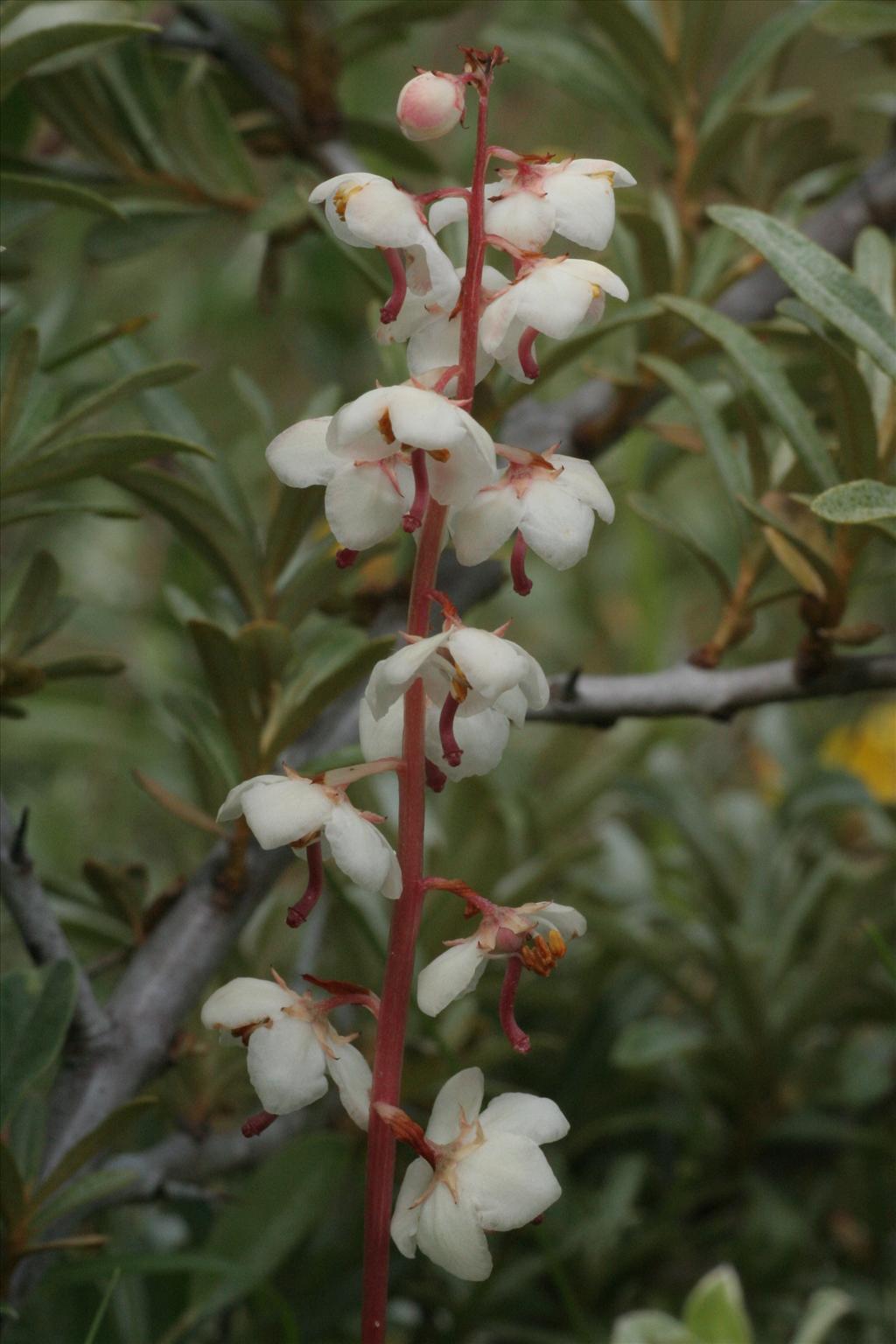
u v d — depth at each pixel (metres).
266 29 0.61
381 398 0.41
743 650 1.02
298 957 0.57
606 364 0.62
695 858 0.68
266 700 0.52
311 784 0.42
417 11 0.60
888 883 0.63
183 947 0.50
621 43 0.57
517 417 0.58
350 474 0.42
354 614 0.55
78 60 0.51
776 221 0.47
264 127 0.64
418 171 0.68
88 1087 0.49
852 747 0.83
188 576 0.89
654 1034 0.59
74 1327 0.54
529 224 0.42
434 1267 0.61
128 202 0.58
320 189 0.42
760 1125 0.66
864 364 0.52
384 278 0.54
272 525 0.52
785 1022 0.64
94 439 0.48
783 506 0.53
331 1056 0.43
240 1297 0.52
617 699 0.52
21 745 0.91
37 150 0.68
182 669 0.90
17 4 0.49
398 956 0.43
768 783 0.89
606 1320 0.61
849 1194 0.68
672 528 0.52
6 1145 0.46
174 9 0.67
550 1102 0.43
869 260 0.52
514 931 0.42
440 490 0.41
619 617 1.08
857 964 0.62
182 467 0.53
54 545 0.99
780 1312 0.62
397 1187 0.59
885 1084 0.65
